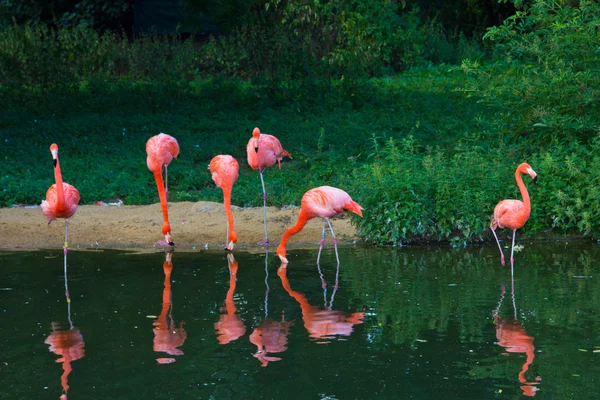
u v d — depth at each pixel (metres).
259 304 8.91
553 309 8.51
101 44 29.55
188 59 30.06
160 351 7.29
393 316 8.36
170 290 9.59
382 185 12.84
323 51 29.19
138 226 13.50
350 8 30.02
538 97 14.49
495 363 6.87
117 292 9.49
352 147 19.27
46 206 10.48
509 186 13.16
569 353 7.11
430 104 24.08
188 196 15.95
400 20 31.75
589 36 13.75
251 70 28.81
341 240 12.98
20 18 35.62
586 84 14.00
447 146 18.61
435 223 12.89
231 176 12.15
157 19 34.41
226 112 23.50
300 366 6.87
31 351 7.30
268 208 14.95
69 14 35.25
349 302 8.96
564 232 13.12
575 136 14.35
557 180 13.43
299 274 10.45
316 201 10.88
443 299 9.03
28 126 21.08
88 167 17.86
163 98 24.33
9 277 10.31
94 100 24.42
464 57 31.83
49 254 11.98
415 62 31.41
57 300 9.12
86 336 7.75
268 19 29.88
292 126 21.45
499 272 10.41
